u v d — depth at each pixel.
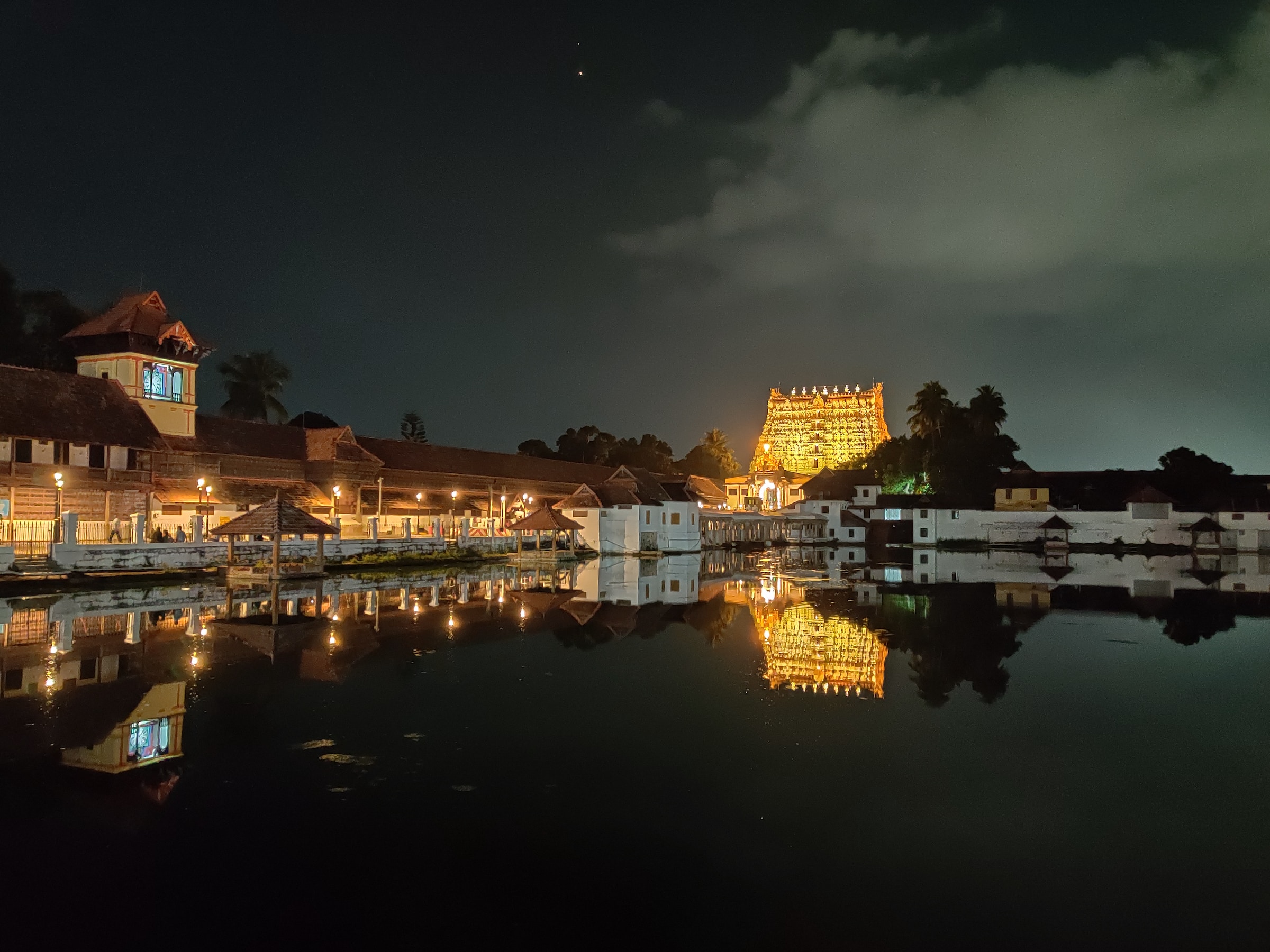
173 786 10.88
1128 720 14.75
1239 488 75.06
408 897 8.15
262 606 28.11
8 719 13.80
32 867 8.66
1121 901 8.21
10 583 29.31
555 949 7.27
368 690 16.14
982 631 24.62
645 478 68.44
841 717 14.69
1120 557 64.69
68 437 39.88
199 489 47.31
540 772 11.61
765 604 31.22
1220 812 10.54
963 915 7.92
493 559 55.09
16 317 59.00
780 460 143.25
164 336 48.09
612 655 20.09
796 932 7.59
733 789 11.06
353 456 59.34
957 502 81.06
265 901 8.04
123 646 20.25
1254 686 17.50
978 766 12.11
